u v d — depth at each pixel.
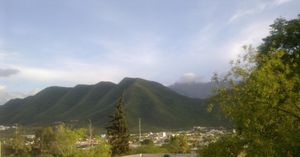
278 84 13.77
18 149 71.62
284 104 13.96
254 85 14.07
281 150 13.61
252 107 14.17
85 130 53.91
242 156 16.36
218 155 15.55
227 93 15.08
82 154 50.34
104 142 52.94
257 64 15.14
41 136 61.53
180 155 63.84
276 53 14.50
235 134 15.36
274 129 14.09
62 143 51.97
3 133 108.44
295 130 13.61
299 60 17.06
